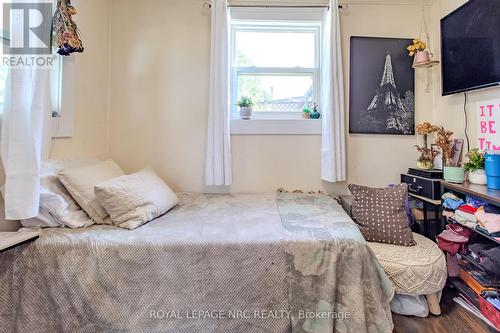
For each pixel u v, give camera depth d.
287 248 1.30
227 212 1.76
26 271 1.27
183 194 2.24
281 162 2.33
